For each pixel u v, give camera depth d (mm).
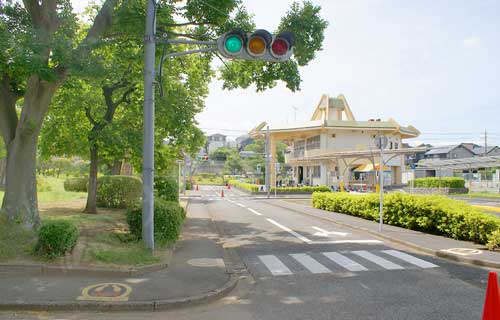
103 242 8398
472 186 40562
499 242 8742
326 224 14789
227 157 83750
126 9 9164
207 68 15117
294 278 7031
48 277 6320
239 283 6742
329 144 44719
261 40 7078
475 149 70188
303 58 10672
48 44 7465
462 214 10281
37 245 6957
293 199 31984
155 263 7176
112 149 13711
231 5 10062
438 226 11062
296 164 52875
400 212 13000
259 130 47469
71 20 9156
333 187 41031
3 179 29766
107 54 11781
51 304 5152
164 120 14422
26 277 6273
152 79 7961
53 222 7109
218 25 10477
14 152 8547
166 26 10156
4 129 8820
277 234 12297
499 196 31719
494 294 3877
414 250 9477
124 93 14609
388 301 5652
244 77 12438
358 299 5762
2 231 7715
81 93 13109
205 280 6500
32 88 8633
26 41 7062
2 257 6754
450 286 6379
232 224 14875
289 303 5641
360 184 42938
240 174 84188
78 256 7105
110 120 14414
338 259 8523
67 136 14852
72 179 31562
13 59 6738
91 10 13797
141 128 14711
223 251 9219
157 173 17125
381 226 12070
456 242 9930
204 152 91250
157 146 16000
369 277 7000
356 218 15820
